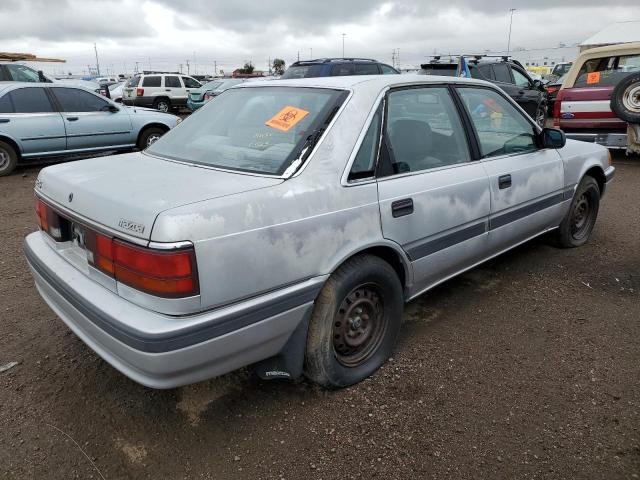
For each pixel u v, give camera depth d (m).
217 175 2.51
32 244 2.95
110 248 2.20
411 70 21.06
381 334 2.99
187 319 2.07
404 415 2.66
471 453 2.41
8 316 3.67
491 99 3.78
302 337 2.52
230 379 2.96
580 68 9.34
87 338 2.41
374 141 2.79
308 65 11.66
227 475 2.29
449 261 3.31
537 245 5.10
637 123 8.34
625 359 3.14
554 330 3.49
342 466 2.34
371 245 2.69
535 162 4.00
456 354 3.20
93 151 9.87
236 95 3.35
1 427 2.56
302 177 2.45
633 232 5.53
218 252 2.09
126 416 2.66
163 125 10.73
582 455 2.39
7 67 13.48
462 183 3.26
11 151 8.98
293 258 2.35
